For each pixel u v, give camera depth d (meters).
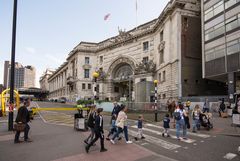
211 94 38.12
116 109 12.41
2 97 25.98
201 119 15.18
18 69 162.88
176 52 36.81
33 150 9.48
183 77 36.31
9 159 8.20
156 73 48.22
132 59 57.66
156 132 14.65
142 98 36.69
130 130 15.58
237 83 28.61
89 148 9.84
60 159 8.25
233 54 27.84
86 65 72.50
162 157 8.62
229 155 8.95
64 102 80.69
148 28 53.69
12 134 13.13
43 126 17.14
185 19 38.06
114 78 65.12
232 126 16.22
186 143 11.29
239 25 27.12
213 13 31.89
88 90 72.12
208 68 32.53
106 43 69.06
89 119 9.79
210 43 32.28
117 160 8.20
